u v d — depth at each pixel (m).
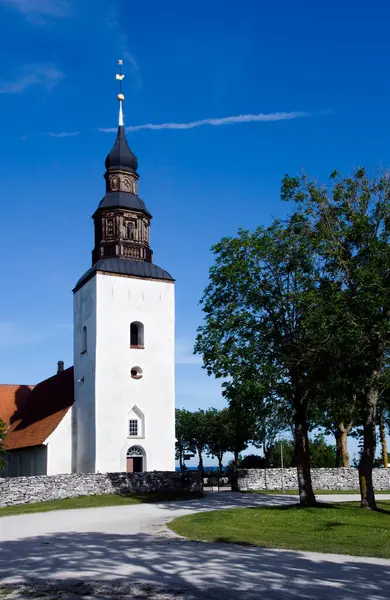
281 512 28.77
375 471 51.25
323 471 49.62
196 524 24.23
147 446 48.22
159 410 49.28
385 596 12.30
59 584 13.44
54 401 54.44
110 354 48.31
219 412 77.94
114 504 36.19
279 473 49.53
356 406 33.34
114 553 17.42
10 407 62.88
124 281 49.94
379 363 30.56
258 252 32.31
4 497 36.62
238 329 32.66
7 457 56.66
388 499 40.22
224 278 33.28
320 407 34.31
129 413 48.16
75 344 51.94
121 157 52.78
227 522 24.75
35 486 38.12
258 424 33.75
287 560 16.52
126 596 12.33
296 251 32.12
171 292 51.84
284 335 32.44
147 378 49.34
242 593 12.51
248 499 39.09
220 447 79.44
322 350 30.03
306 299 30.23
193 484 44.66
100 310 48.59
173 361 50.72
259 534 21.67
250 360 31.88
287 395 33.06
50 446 48.28
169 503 36.44
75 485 40.00
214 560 16.33
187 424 81.00
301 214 32.78
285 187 33.25
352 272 30.77
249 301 32.75
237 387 31.73
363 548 18.84
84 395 49.00
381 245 30.16
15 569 15.17
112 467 46.62
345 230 31.64
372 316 29.17
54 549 18.27
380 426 37.34
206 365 33.66
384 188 32.53
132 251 51.47
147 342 49.94
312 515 27.61
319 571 14.91
